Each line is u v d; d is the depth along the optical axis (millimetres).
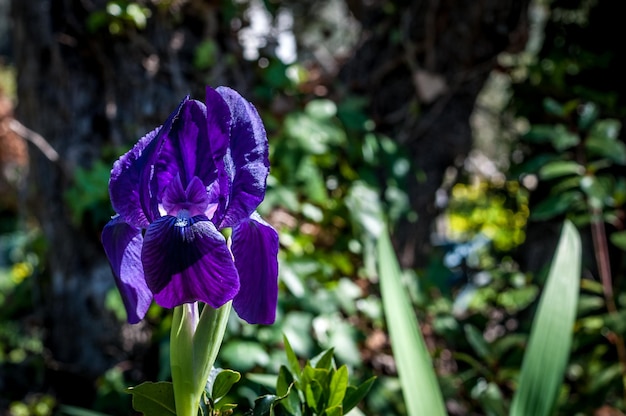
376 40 1253
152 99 1054
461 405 1075
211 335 418
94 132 1061
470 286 1365
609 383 1005
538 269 1364
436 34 1199
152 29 1047
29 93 1084
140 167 427
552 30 1371
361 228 1044
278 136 1049
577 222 1057
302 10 1340
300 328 861
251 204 427
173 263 398
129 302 440
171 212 425
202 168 429
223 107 429
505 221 1484
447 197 1351
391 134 1254
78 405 1080
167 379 871
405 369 625
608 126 1066
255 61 1119
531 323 1120
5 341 1227
